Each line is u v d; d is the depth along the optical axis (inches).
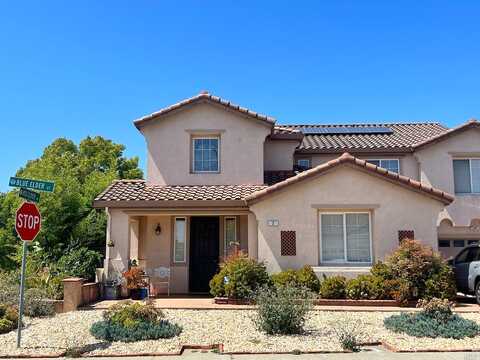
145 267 759.1
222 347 399.5
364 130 983.6
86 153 1834.4
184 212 703.1
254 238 695.1
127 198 702.5
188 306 600.7
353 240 676.1
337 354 379.2
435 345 404.8
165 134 788.6
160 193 724.7
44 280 640.4
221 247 767.7
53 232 970.7
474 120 836.6
